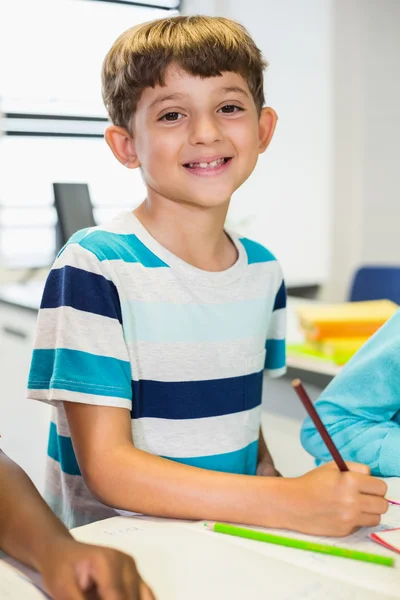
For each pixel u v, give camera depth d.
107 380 0.81
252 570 0.59
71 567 0.53
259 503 0.70
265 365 1.11
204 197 0.87
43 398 0.84
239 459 0.95
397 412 0.98
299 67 3.08
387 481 0.86
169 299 0.89
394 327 0.97
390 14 3.21
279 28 3.01
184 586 0.56
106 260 0.85
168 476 0.72
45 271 3.01
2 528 0.62
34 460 2.13
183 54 0.83
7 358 2.35
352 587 0.56
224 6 3.13
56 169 2.98
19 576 0.58
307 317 1.64
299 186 3.19
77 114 2.98
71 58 2.93
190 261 0.92
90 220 2.12
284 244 3.19
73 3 2.89
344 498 0.67
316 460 1.00
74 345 0.81
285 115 3.08
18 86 2.85
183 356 0.90
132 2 3.04
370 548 0.65
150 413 0.88
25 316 2.19
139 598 0.52
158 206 0.91
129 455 0.75
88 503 0.91
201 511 0.70
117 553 0.55
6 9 2.76
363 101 3.22
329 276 3.27
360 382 0.96
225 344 0.93
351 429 0.94
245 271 0.98
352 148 3.24
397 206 3.40
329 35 3.13
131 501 0.73
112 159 3.08
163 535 0.66
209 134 0.84
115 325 0.84
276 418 1.64
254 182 3.17
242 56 0.88
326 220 3.26
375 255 3.37
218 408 0.93
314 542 0.66
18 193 2.93
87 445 0.78
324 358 1.54
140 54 0.86
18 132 2.87
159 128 0.86
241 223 3.09
